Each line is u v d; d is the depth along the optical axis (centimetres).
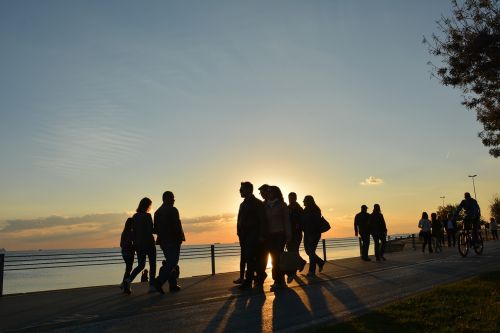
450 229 2894
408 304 825
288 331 688
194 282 1367
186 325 742
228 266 6009
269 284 1242
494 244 2947
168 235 1137
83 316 847
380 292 1038
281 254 1194
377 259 1969
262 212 1124
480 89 1479
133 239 1174
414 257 2086
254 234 1124
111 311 891
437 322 691
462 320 700
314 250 1430
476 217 1906
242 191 1145
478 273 1322
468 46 1390
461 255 1891
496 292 921
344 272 1490
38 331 727
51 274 6250
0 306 984
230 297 1022
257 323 747
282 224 1194
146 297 1078
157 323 762
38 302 1035
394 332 636
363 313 805
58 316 855
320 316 794
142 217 1173
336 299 962
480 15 1420
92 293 1177
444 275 1305
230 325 736
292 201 1424
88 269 7694
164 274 1120
